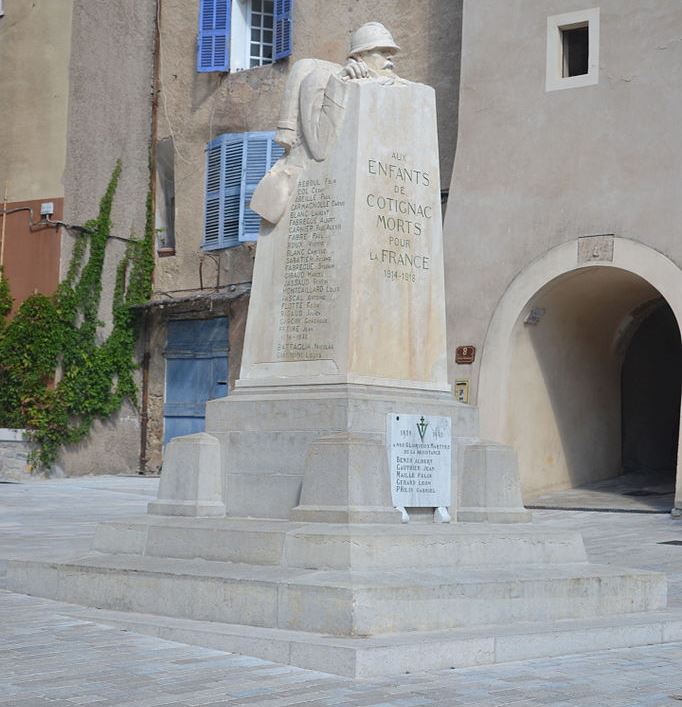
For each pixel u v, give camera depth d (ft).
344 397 26.45
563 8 59.67
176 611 24.11
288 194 28.89
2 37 76.69
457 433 28.58
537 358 61.67
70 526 43.98
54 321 73.87
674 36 56.65
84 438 75.77
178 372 78.07
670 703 19.13
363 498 24.93
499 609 23.54
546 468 62.08
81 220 75.72
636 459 69.87
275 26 76.43
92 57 76.48
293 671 20.47
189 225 78.84
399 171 28.71
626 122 57.41
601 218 57.62
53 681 19.53
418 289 28.84
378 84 28.53
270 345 28.55
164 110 79.87
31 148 75.51
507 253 60.18
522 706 18.53
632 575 26.45
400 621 21.88
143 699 18.38
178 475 28.09
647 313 66.54
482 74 61.72
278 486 26.94
